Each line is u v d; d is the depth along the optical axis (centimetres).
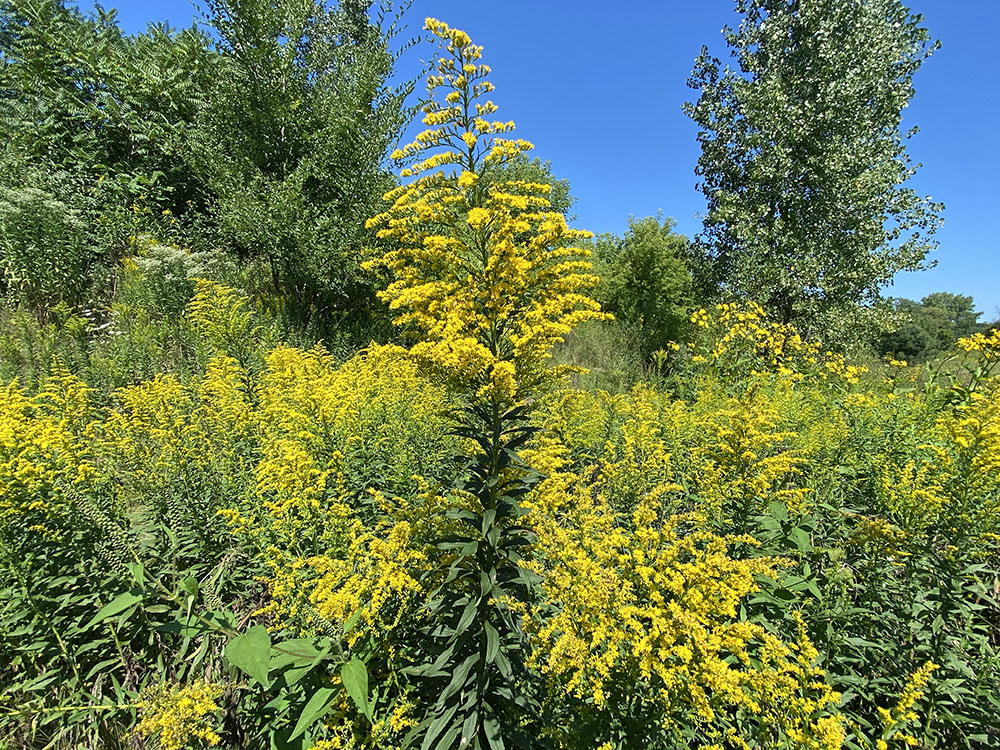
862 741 245
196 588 287
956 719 274
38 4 1412
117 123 1391
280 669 270
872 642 302
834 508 396
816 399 662
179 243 1295
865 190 1255
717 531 355
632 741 225
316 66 1198
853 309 1323
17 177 1207
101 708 280
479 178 298
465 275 299
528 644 266
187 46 1436
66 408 471
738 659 265
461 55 299
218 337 764
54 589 330
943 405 531
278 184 1070
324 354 812
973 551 302
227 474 380
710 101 1534
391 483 415
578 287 305
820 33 1295
